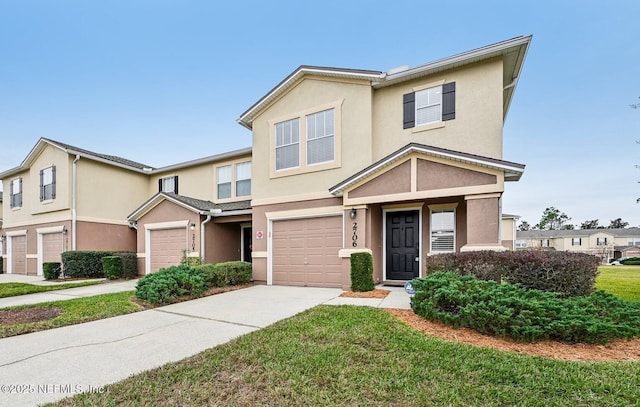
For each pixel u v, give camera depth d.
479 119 9.12
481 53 8.91
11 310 7.46
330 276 10.40
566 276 6.26
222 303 7.80
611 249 46.50
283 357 4.04
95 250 16.27
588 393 3.10
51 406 3.07
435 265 7.47
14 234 19.22
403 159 8.95
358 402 2.98
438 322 5.49
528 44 8.57
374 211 10.05
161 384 3.45
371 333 4.88
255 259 11.76
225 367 3.83
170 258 13.99
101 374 3.80
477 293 5.26
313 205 10.74
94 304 7.70
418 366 3.71
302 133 11.17
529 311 4.63
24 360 4.27
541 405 2.89
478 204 7.96
